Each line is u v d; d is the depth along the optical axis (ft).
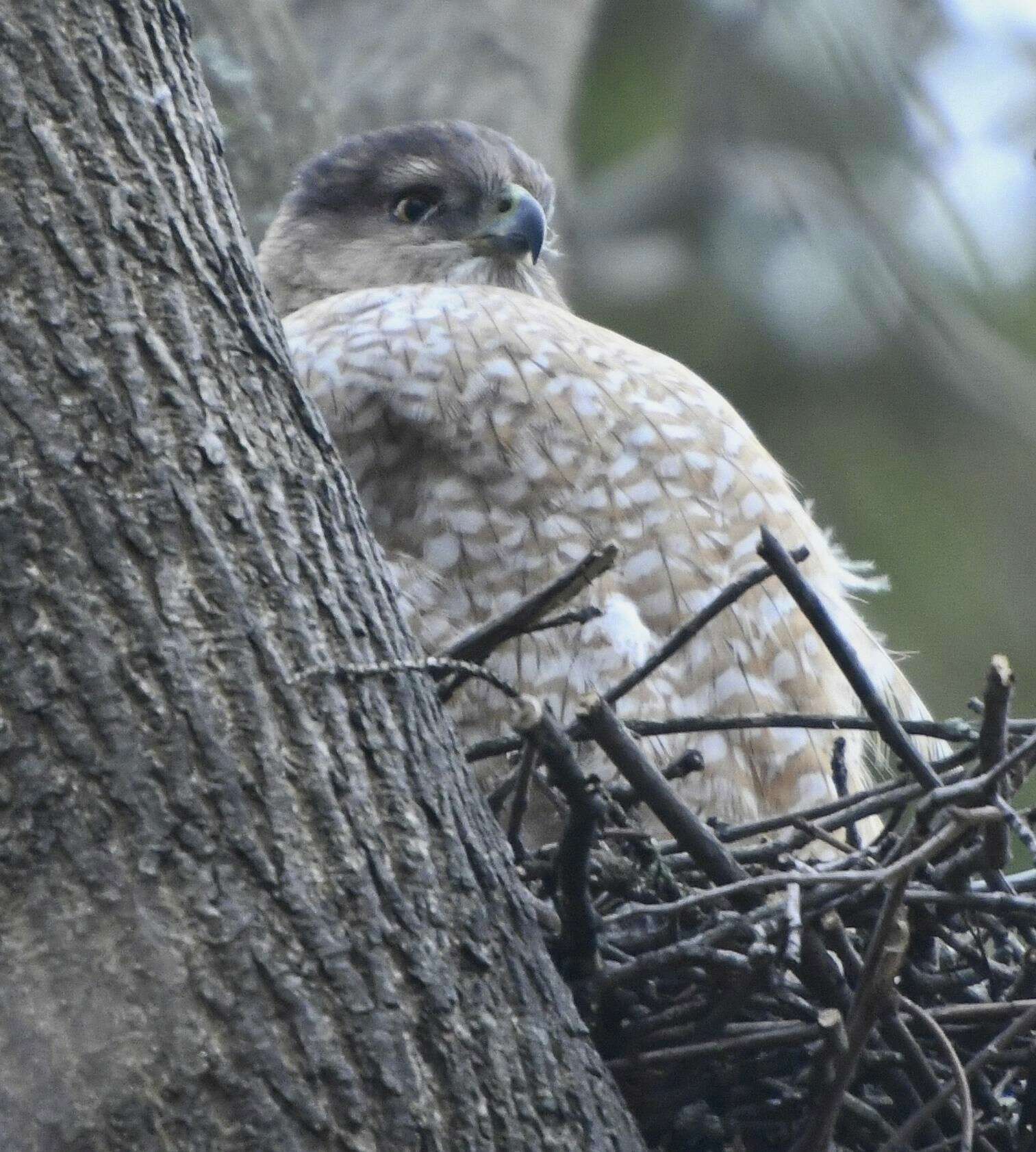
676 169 49.11
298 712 17.94
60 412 17.90
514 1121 17.58
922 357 47.70
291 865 17.46
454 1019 17.65
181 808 17.26
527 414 26.73
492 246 35.55
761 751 26.53
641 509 26.66
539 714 18.17
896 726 20.07
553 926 19.36
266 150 37.88
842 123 48.44
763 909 19.24
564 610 25.20
